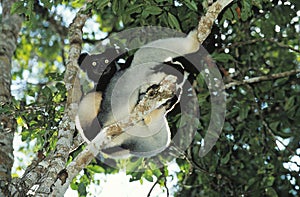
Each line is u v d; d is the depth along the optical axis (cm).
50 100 777
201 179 1027
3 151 704
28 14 744
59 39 1365
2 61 870
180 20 862
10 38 929
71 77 709
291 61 1136
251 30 1110
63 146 620
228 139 977
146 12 735
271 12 1024
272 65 1129
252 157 1066
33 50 1376
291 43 1153
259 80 998
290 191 1019
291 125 1038
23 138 766
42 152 705
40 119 772
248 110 1015
